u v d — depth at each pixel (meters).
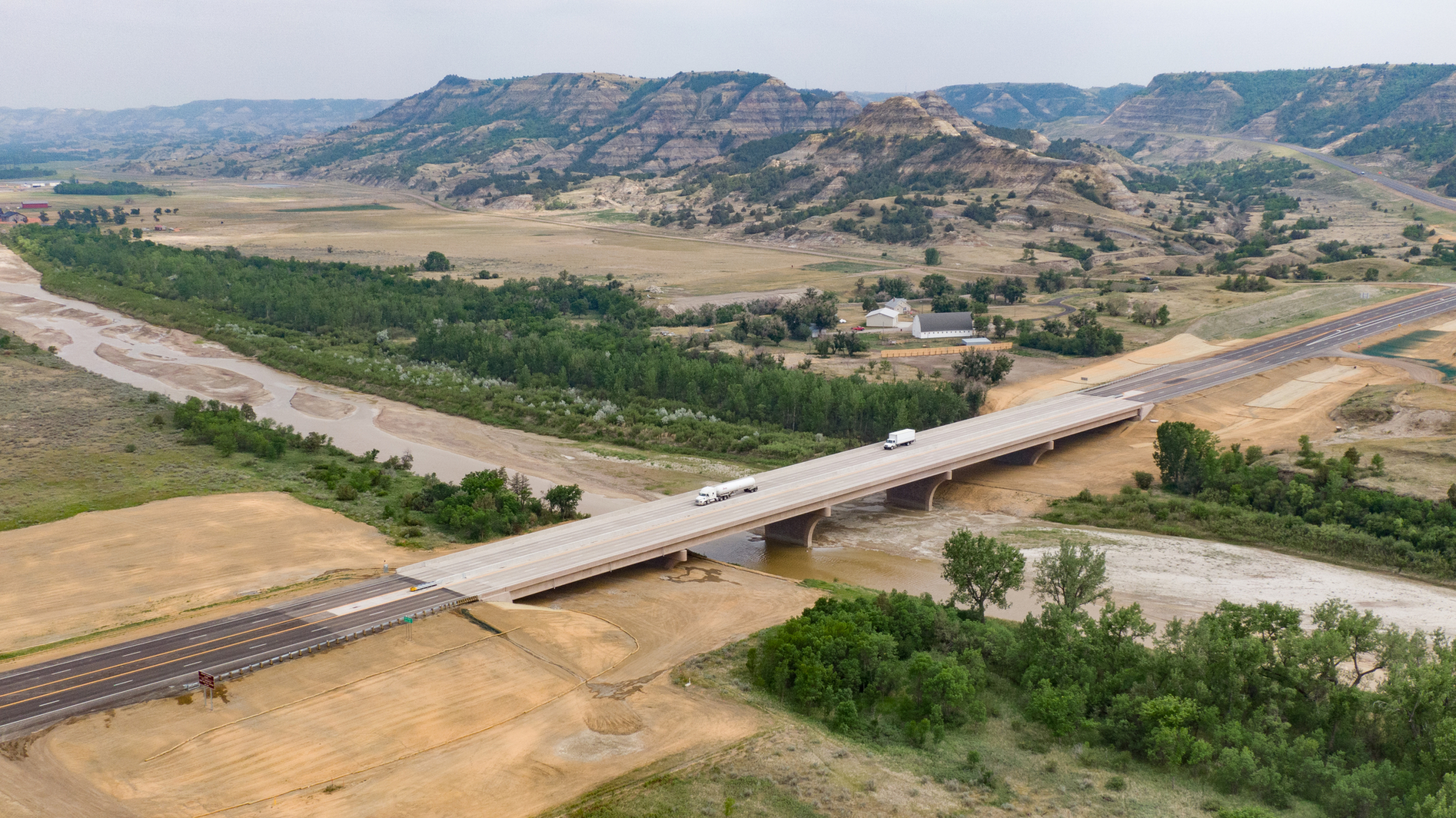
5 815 80.38
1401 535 151.50
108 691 100.56
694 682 105.69
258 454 190.62
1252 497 169.75
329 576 132.62
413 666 107.69
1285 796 85.19
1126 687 100.50
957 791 86.31
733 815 81.69
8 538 143.75
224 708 97.88
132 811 81.81
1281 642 101.25
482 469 193.62
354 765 89.12
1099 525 168.38
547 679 105.88
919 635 113.25
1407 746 89.88
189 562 136.88
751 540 165.50
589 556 136.50
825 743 93.75
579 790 85.62
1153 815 82.69
